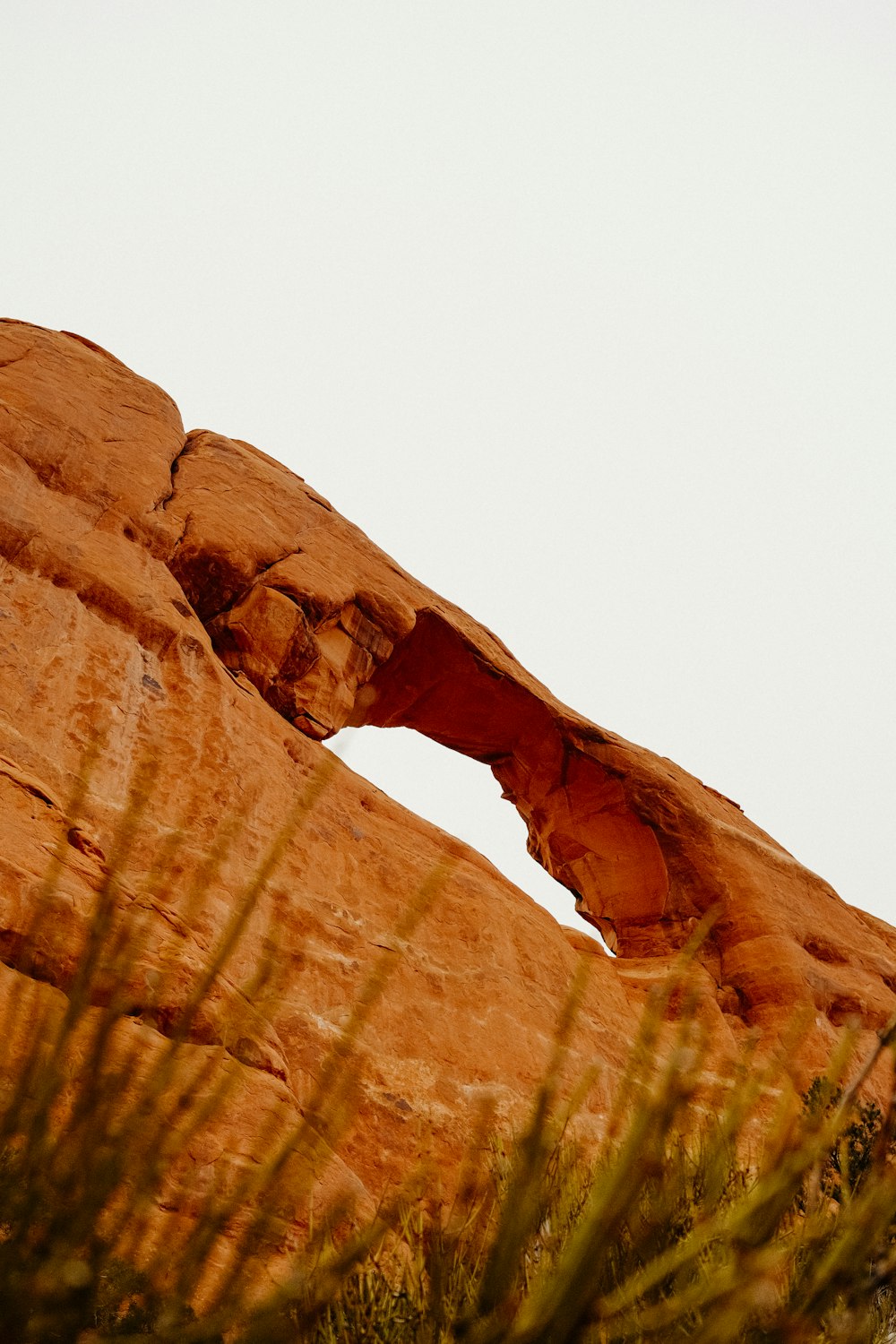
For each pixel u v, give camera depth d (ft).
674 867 85.30
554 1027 55.52
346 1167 29.78
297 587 70.85
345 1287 14.65
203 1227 9.46
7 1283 8.55
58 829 40.45
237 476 78.28
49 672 50.88
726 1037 66.44
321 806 57.62
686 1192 12.68
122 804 47.67
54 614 53.78
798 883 90.79
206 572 67.77
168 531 66.54
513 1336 8.84
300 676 69.56
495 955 56.85
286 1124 30.58
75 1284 8.60
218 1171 9.91
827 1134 9.30
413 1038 48.34
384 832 61.11
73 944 32.94
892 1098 9.71
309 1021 44.24
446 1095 46.55
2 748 44.42
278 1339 9.12
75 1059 20.03
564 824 89.35
